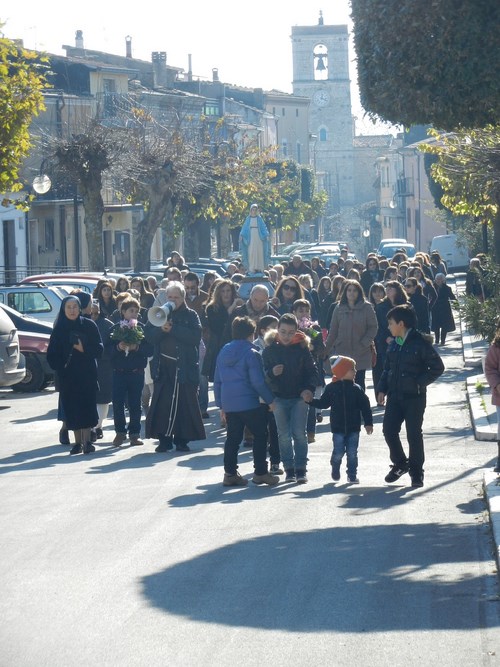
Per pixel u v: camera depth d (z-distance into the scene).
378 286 21.27
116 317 18.06
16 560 9.78
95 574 9.25
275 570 9.25
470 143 27.28
